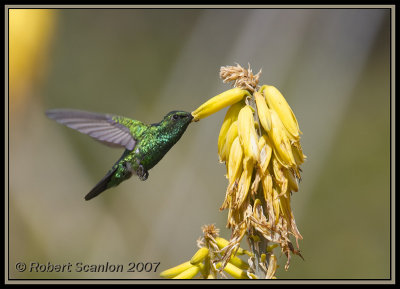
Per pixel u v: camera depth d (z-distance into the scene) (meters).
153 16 17.23
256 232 4.71
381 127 15.84
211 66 15.80
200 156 13.25
